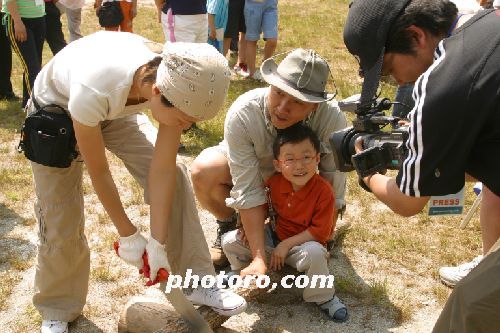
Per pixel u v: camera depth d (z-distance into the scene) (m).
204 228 3.90
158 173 2.48
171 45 2.12
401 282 3.37
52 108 2.43
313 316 3.08
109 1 6.85
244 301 2.84
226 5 6.84
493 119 1.74
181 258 2.80
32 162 2.59
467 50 1.75
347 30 1.97
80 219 2.77
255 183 3.02
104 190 2.40
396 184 2.00
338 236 3.72
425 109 1.78
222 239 3.26
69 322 2.96
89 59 2.26
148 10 11.22
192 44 2.12
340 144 2.27
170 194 2.50
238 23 7.45
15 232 3.81
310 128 2.96
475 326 1.96
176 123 2.17
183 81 2.03
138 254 2.48
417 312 3.13
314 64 2.73
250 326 3.00
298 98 2.71
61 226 2.69
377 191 2.14
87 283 2.96
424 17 1.87
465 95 1.72
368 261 3.55
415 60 1.91
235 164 3.00
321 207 3.01
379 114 2.21
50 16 6.81
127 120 2.73
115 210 2.45
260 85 7.20
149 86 2.20
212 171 3.25
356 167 2.13
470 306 1.95
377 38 1.91
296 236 3.02
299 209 3.04
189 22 5.56
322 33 9.74
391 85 6.60
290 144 2.88
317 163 2.97
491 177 1.82
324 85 2.79
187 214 2.74
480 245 3.72
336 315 3.03
